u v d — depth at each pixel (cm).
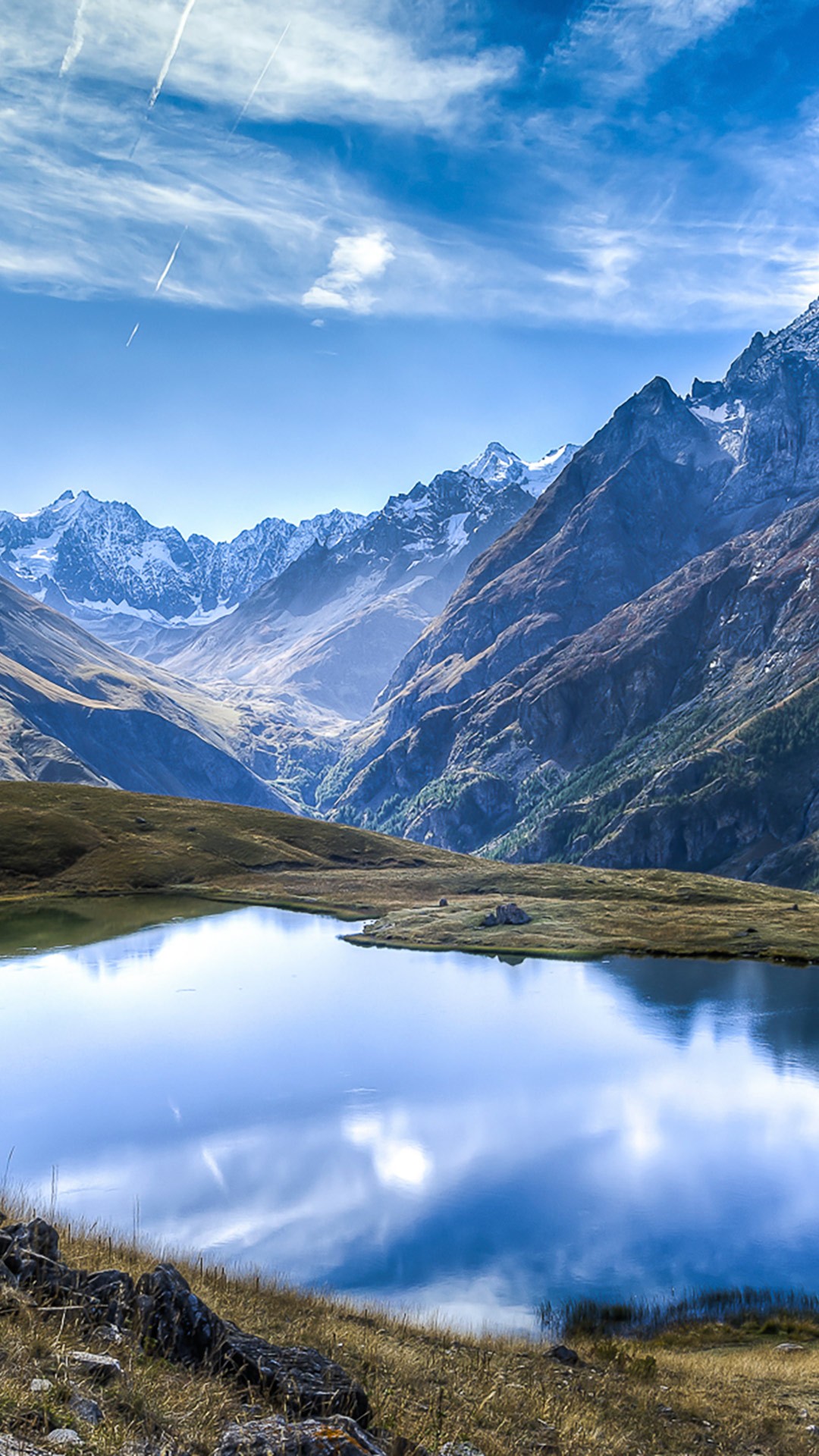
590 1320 3903
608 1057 8106
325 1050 8194
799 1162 5900
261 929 14125
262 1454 1066
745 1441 2253
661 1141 6247
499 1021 9288
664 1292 4300
